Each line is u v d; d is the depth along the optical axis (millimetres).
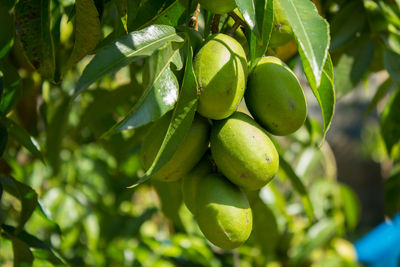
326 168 1509
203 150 684
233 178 667
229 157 661
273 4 651
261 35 620
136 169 1268
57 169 1018
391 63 887
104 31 915
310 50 585
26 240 785
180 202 1047
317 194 1450
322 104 631
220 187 669
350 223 1497
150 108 619
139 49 624
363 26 911
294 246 1367
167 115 672
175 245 1158
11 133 755
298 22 596
